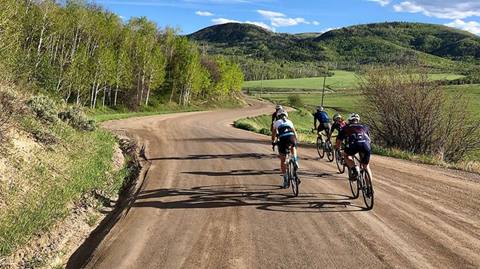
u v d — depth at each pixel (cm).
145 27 7181
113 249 586
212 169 1209
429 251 586
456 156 2198
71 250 619
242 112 7550
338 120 1229
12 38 1331
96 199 857
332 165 1318
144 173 1138
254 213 762
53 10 4247
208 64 9706
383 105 2314
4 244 570
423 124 2203
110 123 3045
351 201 855
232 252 577
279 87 17338
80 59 4544
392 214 764
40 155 922
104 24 5619
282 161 934
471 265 539
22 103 1055
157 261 546
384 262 547
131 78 6259
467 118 2162
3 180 729
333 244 609
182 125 3303
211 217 735
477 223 716
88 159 1095
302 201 850
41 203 716
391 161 1500
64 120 1432
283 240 624
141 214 749
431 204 838
